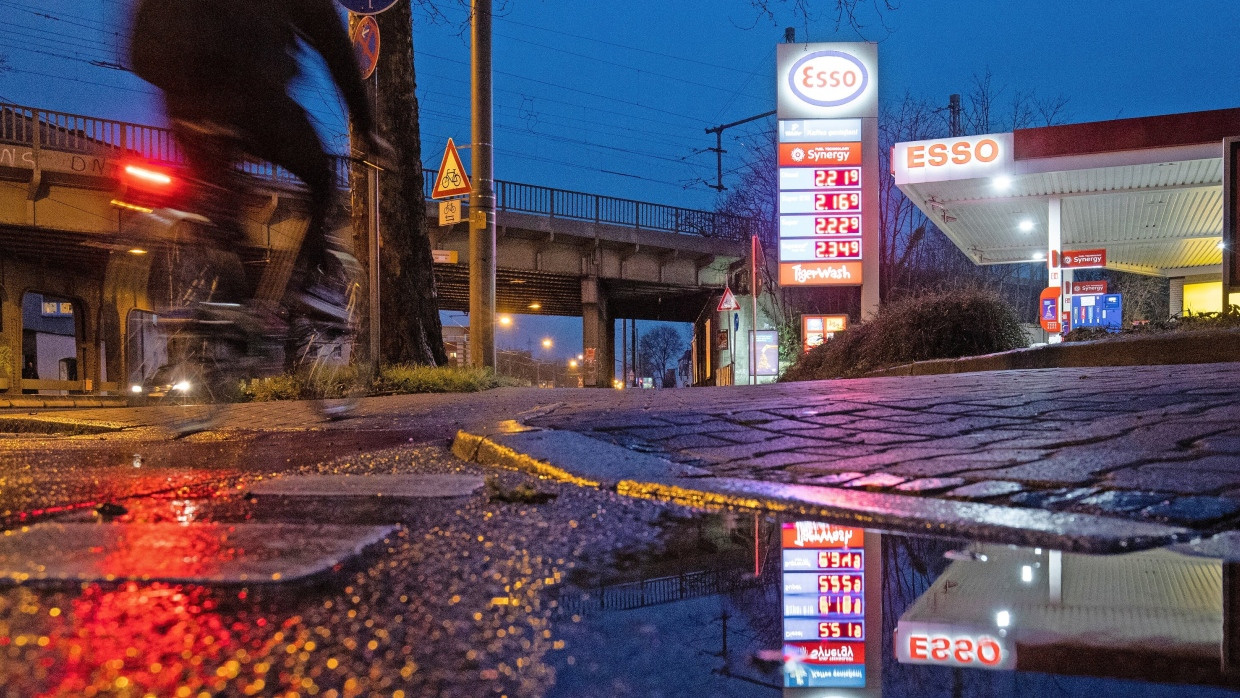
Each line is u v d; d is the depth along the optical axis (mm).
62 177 23391
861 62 20453
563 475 3154
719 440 3826
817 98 20516
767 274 33812
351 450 4359
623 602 1630
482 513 2521
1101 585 1763
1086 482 2678
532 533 2252
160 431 5352
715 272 38719
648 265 36781
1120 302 21094
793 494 2656
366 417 6250
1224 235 11430
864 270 20453
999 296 13945
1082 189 20359
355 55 5055
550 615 1544
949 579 1832
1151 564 1945
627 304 46938
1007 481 2748
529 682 1221
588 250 35062
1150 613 1581
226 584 1689
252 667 1262
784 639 1424
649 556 2016
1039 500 2496
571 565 1923
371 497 2795
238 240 4742
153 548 1967
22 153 22719
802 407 4734
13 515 2492
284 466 3703
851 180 20500
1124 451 3111
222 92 4305
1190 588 1747
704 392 6762
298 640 1386
